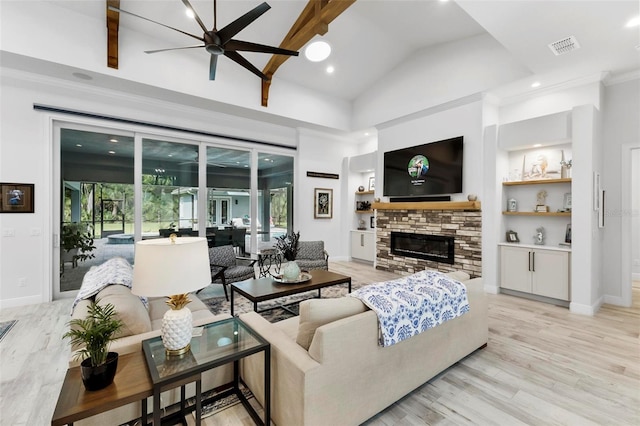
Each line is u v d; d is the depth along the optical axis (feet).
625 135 12.91
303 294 14.62
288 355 5.26
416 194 17.88
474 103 15.40
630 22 9.48
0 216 12.15
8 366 7.82
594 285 12.19
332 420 5.15
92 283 7.59
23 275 12.59
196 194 17.74
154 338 5.72
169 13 12.73
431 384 7.13
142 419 5.22
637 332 10.14
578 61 11.93
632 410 6.25
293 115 19.58
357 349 5.46
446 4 13.65
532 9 9.00
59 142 13.53
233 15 13.28
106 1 11.75
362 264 22.49
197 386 5.43
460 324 7.80
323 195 23.21
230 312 11.82
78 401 3.93
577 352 8.72
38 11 11.54
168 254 4.75
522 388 7.00
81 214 14.21
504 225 15.33
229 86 16.72
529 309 12.44
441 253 16.81
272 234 21.25
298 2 13.44
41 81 12.85
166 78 14.55
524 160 15.03
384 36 16.52
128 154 15.49
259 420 5.76
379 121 20.49
